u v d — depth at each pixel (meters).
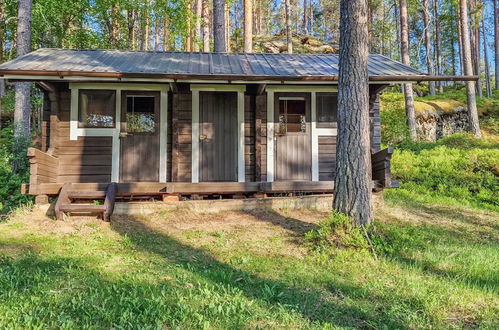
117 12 16.58
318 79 6.83
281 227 5.73
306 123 7.87
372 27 24.52
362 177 5.15
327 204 6.83
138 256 4.36
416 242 5.17
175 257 4.39
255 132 7.69
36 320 2.60
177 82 7.10
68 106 7.32
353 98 5.25
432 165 10.70
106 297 3.08
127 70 6.57
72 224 5.57
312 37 21.95
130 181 7.38
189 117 7.69
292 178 7.77
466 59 16.17
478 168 10.28
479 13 21.77
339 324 2.84
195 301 3.06
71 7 14.59
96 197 6.32
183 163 7.62
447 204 8.25
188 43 18.08
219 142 7.75
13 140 9.88
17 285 3.26
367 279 3.86
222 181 7.68
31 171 6.09
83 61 7.20
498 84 26.83
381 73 7.14
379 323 2.88
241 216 6.29
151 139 7.52
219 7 11.13
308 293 3.42
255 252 4.64
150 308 2.82
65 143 7.27
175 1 16.28
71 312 2.78
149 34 22.30
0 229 5.18
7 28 14.39
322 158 7.86
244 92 7.82
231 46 21.19
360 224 5.07
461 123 17.69
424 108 17.27
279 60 8.48
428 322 2.93
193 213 6.35
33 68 6.29
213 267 4.07
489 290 3.63
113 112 7.42
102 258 4.20
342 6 5.48
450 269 4.27
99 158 7.32
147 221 5.90
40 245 4.61
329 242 4.82
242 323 2.71
